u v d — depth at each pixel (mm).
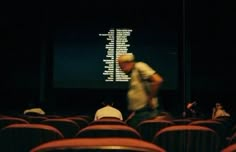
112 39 13039
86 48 13078
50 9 13156
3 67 13570
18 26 13312
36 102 9633
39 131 2340
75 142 1449
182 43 12977
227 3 12953
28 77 13570
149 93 5160
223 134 3838
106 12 13086
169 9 13023
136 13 13055
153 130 3600
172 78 12906
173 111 12609
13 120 3760
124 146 1406
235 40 13094
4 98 13695
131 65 5246
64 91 13383
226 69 13227
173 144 2607
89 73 13023
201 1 12977
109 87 12953
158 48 13008
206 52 13219
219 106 10883
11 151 2359
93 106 13320
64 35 13148
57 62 13109
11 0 13164
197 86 13305
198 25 13078
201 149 2641
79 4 13109
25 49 13438
